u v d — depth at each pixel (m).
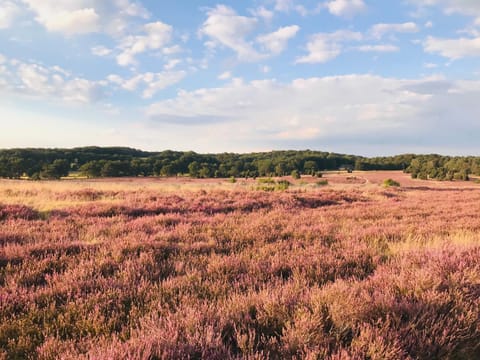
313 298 3.27
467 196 24.94
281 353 2.47
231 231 7.81
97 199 15.75
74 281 4.00
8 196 15.52
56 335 2.95
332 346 2.61
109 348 2.44
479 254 5.01
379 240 7.26
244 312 3.11
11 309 3.37
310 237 7.24
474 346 2.71
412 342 2.61
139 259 4.99
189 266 4.93
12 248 5.34
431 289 3.51
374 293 3.34
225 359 2.35
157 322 2.87
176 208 12.09
